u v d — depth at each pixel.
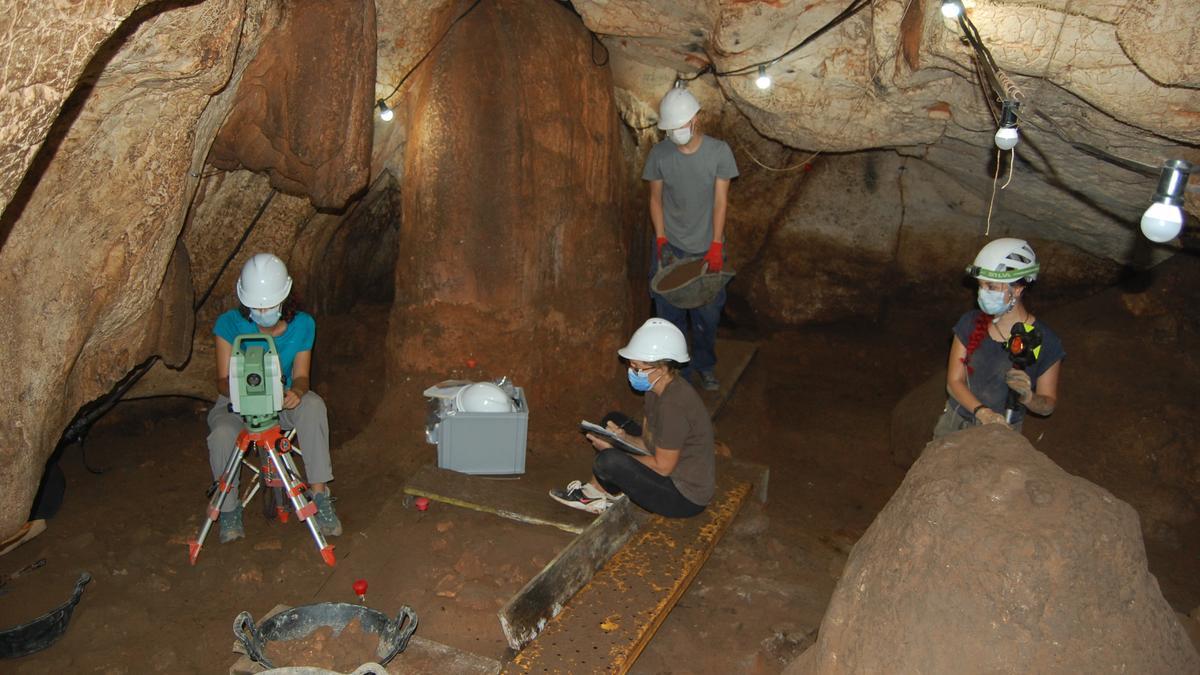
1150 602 2.36
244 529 4.73
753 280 8.49
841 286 8.30
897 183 7.72
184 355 5.07
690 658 3.72
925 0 4.45
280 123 4.79
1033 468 2.53
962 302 8.04
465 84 5.50
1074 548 2.32
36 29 2.34
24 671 3.62
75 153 3.49
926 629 2.43
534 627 3.63
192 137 4.02
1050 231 7.14
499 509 4.66
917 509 2.60
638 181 7.75
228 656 3.77
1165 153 4.59
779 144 7.74
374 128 6.25
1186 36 3.63
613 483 4.53
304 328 4.65
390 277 9.01
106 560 4.42
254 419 4.25
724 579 4.35
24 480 3.85
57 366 3.91
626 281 6.39
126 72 3.37
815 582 4.42
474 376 5.74
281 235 6.59
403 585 4.16
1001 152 5.74
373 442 5.64
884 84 5.23
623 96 7.33
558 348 5.98
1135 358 6.04
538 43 5.66
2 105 2.36
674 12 5.47
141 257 4.11
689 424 4.25
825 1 4.93
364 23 4.67
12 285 3.54
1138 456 5.46
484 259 5.62
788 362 8.04
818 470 6.16
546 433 5.73
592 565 4.09
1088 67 4.07
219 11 3.53
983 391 3.90
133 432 6.18
